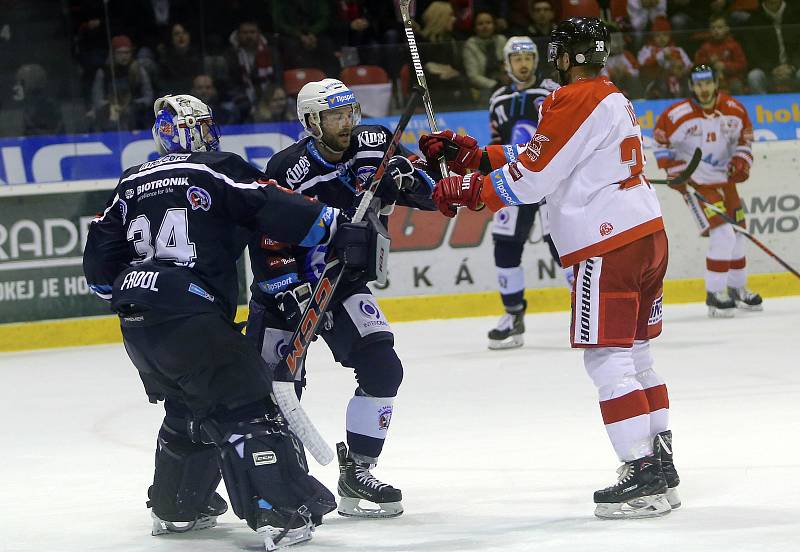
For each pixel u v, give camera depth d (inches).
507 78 1553.9
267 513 566.3
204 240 575.5
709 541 550.0
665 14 1667.1
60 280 1478.8
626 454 604.1
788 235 1560.0
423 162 681.0
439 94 1558.8
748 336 1259.8
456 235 1526.8
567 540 565.0
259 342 649.0
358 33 1608.0
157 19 1528.1
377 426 642.2
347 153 657.0
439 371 1150.3
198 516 617.3
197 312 565.0
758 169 1555.1
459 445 819.4
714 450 761.0
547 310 1533.0
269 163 665.6
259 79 1551.4
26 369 1312.7
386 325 649.6
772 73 1569.9
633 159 612.7
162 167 585.6
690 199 1405.0
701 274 1547.7
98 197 1491.1
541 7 1636.3
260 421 571.5
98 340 1482.5
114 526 644.1
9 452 884.0
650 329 640.4
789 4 1678.2
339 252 574.9
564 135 599.2
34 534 634.2
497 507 643.5
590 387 1025.5
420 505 659.4
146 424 970.1
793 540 546.6
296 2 1563.7
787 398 930.7
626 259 605.9
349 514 645.9
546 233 1270.9
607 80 620.7
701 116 1405.0
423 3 1658.5
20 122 1483.8
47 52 1497.3
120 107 1514.5
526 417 908.0
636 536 565.0
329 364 1232.2
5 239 1467.8
